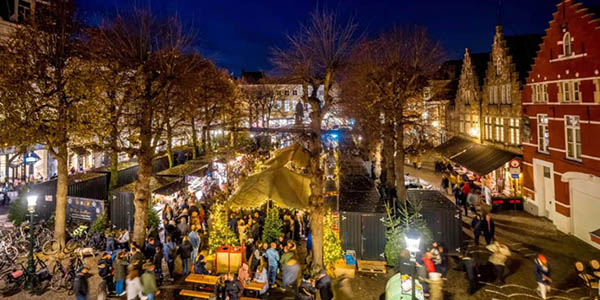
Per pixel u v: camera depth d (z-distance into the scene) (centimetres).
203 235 1889
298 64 1496
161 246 1449
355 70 2228
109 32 1789
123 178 2600
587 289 1359
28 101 1594
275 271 1410
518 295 1323
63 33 1681
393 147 2227
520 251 1734
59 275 1388
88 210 2042
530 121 2302
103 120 1666
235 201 1345
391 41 2162
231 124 3534
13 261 1525
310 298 1145
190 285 1388
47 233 1834
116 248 1587
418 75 2086
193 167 2702
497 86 2773
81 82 1611
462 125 3522
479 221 1812
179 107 2123
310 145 1488
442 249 1446
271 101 5412
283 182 1367
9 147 1620
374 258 1639
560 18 1958
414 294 1064
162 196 2148
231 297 1141
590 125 1745
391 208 1700
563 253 1698
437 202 1831
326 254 1516
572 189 1919
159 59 1742
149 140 1722
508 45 2812
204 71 2686
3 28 2417
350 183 2352
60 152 1739
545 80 2112
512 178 2567
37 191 2106
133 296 1138
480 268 1557
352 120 2967
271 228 1708
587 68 1759
